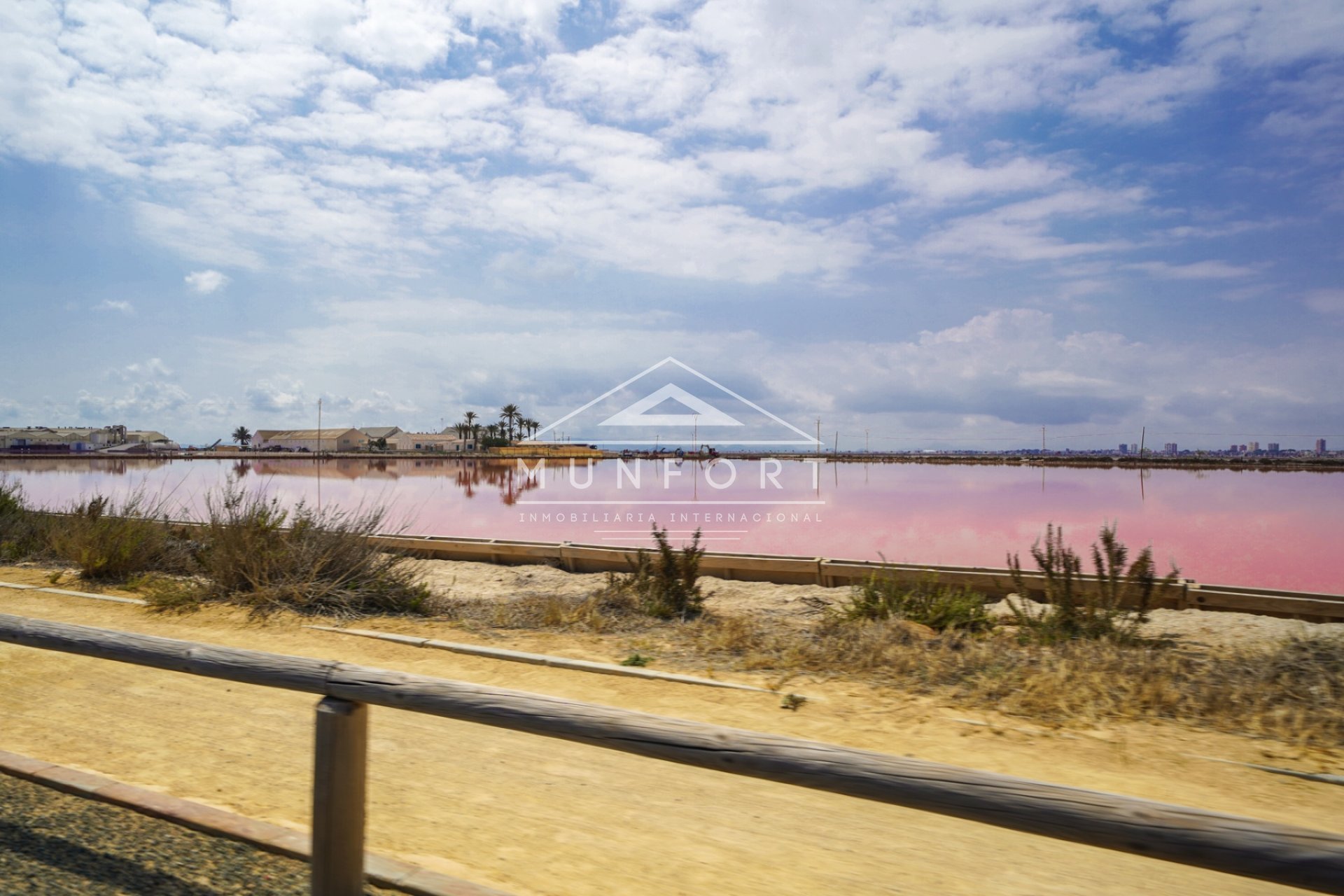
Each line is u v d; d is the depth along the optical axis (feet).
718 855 11.65
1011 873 11.23
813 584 40.06
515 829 12.37
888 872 11.20
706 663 23.52
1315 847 5.32
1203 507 91.15
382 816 12.69
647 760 15.57
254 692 19.54
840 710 18.78
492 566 45.50
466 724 17.52
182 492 88.63
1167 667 20.99
